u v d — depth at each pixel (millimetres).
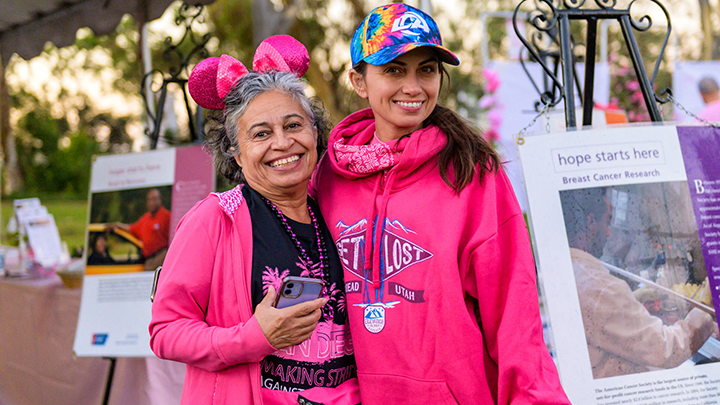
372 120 1542
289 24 6727
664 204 1541
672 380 1463
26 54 3930
